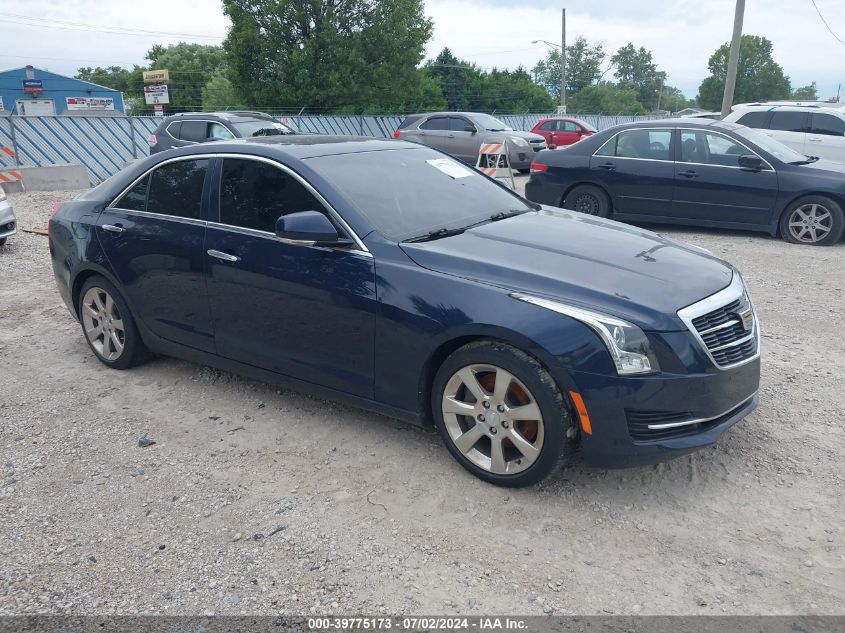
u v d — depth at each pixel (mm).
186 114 16047
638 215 10070
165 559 3010
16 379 4953
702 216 9672
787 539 3080
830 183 8891
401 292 3514
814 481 3521
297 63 33281
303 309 3854
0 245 9328
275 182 4066
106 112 47375
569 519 3236
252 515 3309
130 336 4863
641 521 3221
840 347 5367
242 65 34188
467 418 3586
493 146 14328
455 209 4230
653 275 3463
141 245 4547
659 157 9812
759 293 6879
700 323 3246
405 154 4660
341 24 33844
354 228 3734
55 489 3561
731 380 3307
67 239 5020
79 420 4312
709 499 3385
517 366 3227
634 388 3088
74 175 17422
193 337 4469
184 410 4418
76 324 6133
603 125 44875
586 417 3137
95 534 3191
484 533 3145
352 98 34531
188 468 3734
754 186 9273
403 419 3736
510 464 3402
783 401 4422
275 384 4219
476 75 66188
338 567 2938
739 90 84688
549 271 3402
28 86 48188
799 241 9203
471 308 3316
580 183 10359
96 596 2795
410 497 3424
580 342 3100
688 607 2686
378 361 3662
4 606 2742
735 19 21938
